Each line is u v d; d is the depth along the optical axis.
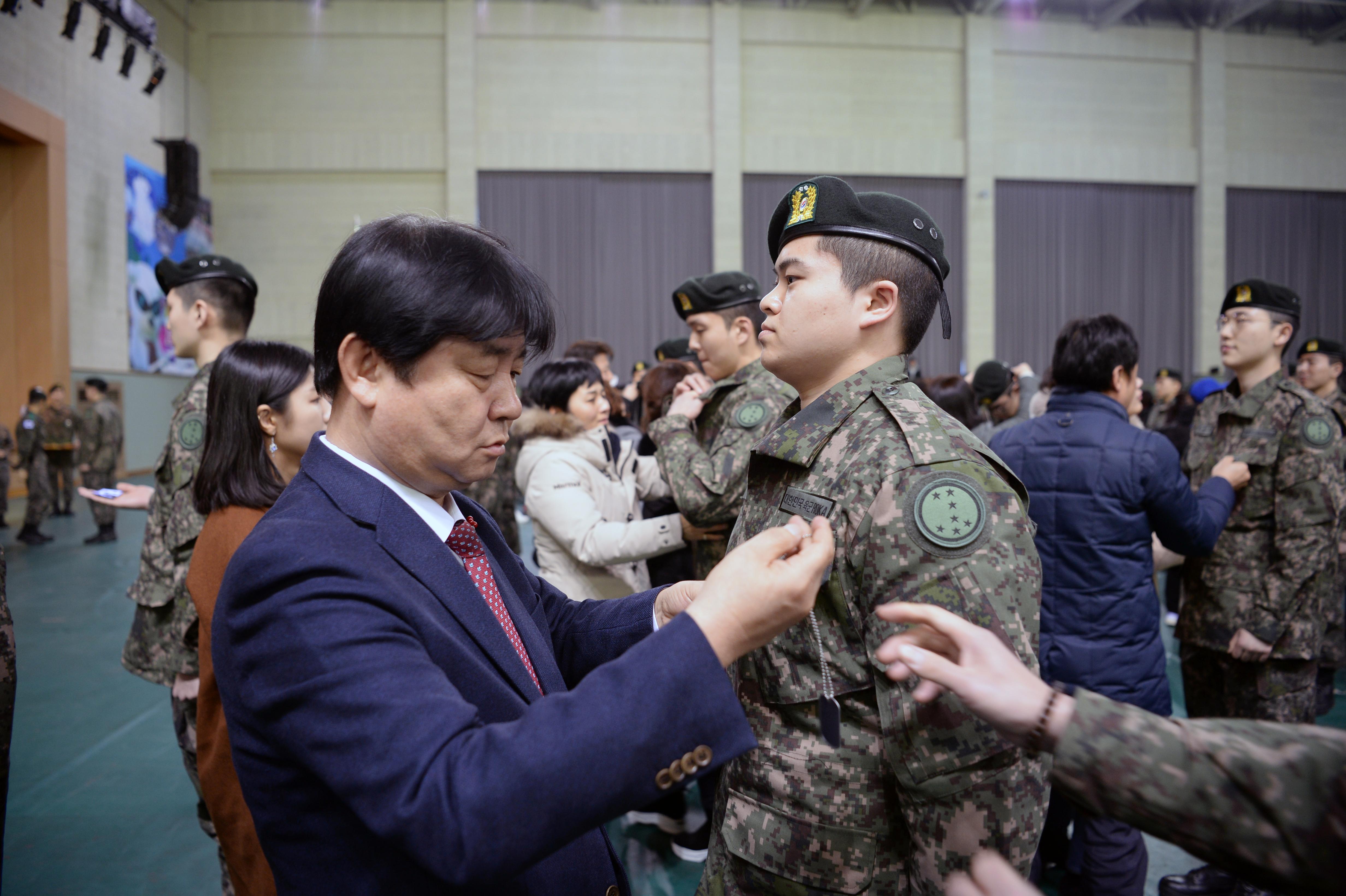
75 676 3.44
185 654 1.60
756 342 1.94
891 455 0.83
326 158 12.23
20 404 8.91
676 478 1.60
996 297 13.11
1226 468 1.73
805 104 12.66
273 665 0.56
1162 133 13.20
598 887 0.73
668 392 2.62
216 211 12.28
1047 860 1.87
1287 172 13.37
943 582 0.77
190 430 1.67
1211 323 13.27
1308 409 1.75
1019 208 13.12
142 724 2.93
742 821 0.91
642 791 0.52
